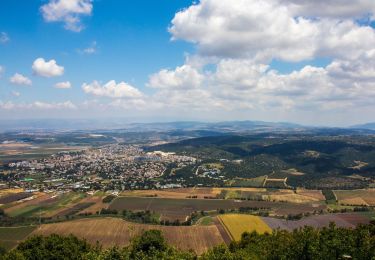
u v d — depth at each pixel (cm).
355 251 6656
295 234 8269
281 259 7125
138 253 7969
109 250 7869
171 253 7762
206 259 7406
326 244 6831
